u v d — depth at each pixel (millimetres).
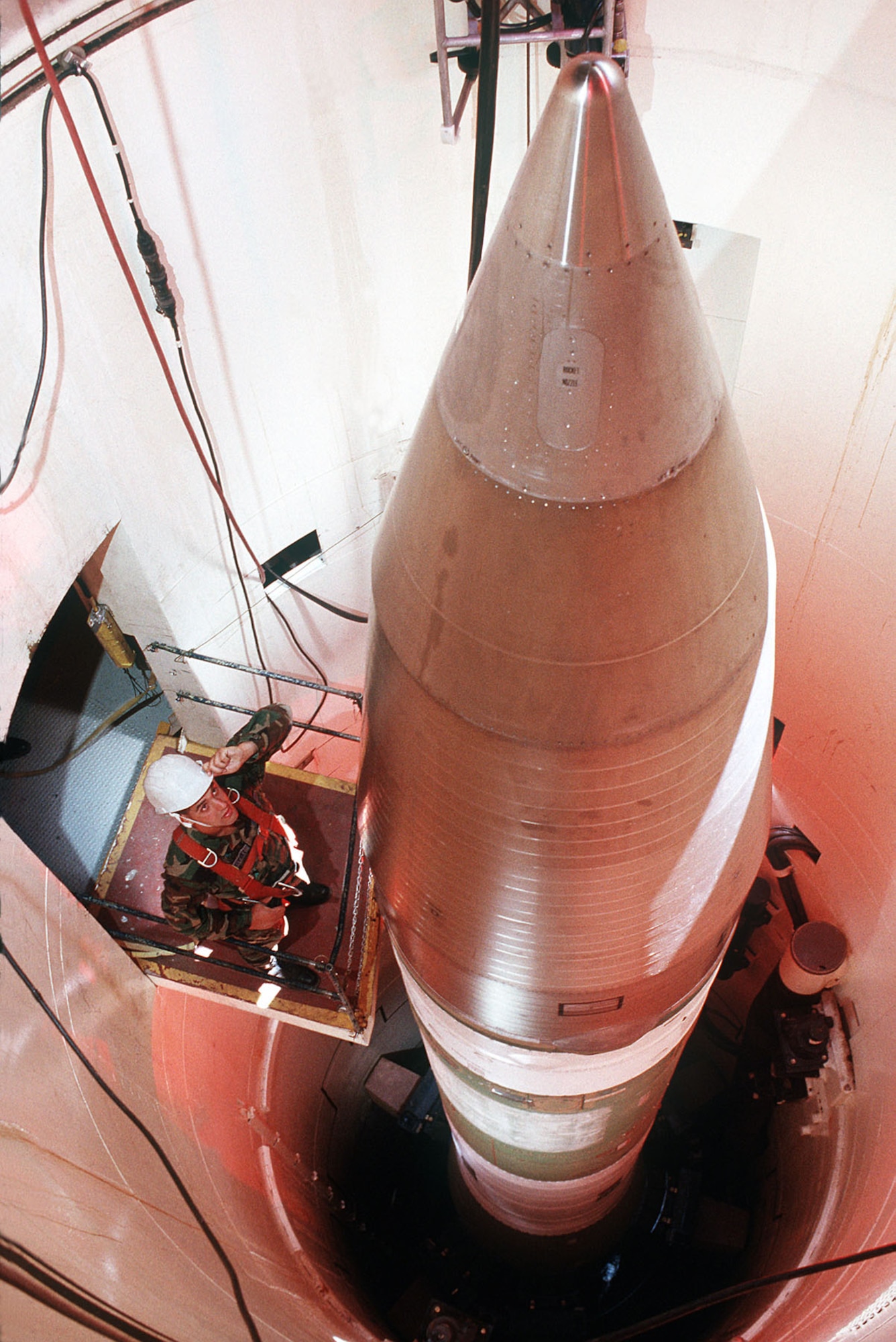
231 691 9211
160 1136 7324
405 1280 12500
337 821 8062
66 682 9211
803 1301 9086
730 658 3820
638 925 4656
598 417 3207
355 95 6348
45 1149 4984
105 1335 4473
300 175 6488
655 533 3414
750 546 3824
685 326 3260
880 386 7172
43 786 8492
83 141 5375
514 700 3725
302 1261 9742
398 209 7156
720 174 6895
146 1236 5848
